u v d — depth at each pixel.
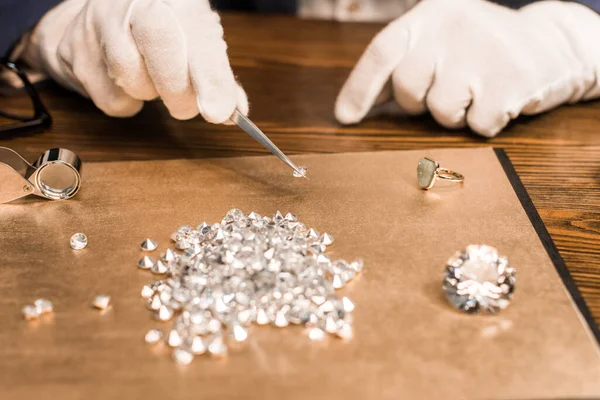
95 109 0.61
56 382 0.40
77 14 0.58
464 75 0.55
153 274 0.46
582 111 0.59
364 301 0.43
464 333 0.42
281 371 0.40
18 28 0.60
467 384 0.40
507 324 0.42
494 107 0.55
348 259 0.46
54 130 0.58
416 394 0.39
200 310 0.42
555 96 0.57
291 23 0.74
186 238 0.47
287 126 0.58
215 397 0.39
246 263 0.43
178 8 0.51
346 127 0.58
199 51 0.50
